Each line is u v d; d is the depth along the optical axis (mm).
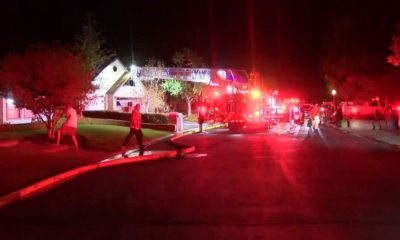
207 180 14289
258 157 20031
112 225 9195
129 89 52531
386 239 8078
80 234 8625
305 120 57250
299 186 13078
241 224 9125
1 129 26938
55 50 24922
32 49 23719
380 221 9250
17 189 12273
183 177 14945
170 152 21609
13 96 23266
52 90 22625
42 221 9570
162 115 40250
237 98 37375
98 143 24562
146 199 11602
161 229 8859
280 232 8547
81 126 30688
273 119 42469
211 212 10141
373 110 56406
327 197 11562
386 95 44875
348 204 10766
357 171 15773
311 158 19500
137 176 15312
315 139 29562
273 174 15289
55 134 25047
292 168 16625
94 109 50062
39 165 15977
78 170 16094
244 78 38406
